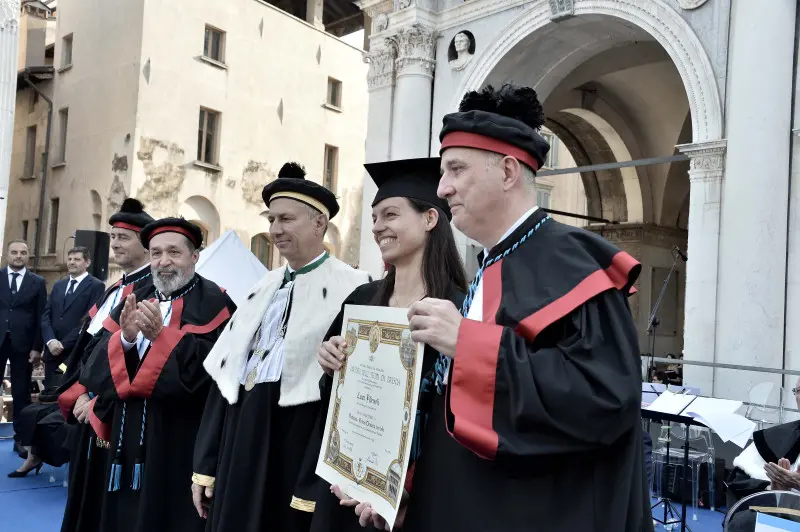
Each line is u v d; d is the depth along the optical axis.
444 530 1.57
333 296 2.83
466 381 1.48
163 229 3.64
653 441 7.10
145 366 3.18
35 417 6.25
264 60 20.31
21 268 8.09
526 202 1.68
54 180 20.20
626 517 1.46
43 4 22.75
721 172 7.35
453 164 1.66
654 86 13.10
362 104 23.42
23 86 21.81
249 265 6.48
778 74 6.84
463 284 2.21
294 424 2.67
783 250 6.80
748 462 4.45
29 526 5.16
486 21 9.97
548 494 1.49
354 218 23.06
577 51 9.88
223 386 2.80
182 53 18.33
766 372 6.72
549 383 1.42
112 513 3.34
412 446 1.88
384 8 11.05
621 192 14.62
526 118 1.71
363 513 1.78
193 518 3.24
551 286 1.53
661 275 14.52
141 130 17.47
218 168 18.95
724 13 7.51
